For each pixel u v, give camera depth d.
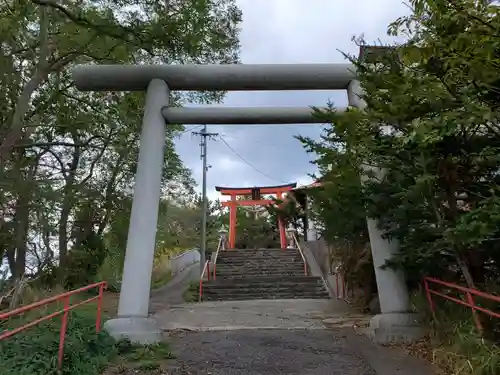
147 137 7.00
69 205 11.48
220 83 7.34
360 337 6.30
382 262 6.39
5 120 9.84
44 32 8.98
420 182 4.55
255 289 13.29
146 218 6.55
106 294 12.24
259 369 4.80
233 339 6.27
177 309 9.88
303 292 13.05
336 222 7.65
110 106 12.52
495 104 3.66
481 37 3.17
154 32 7.08
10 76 9.48
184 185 18.92
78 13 7.54
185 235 27.80
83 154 13.30
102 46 9.29
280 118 7.57
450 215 4.90
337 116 5.48
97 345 5.14
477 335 4.25
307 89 7.53
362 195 5.96
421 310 5.98
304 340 6.20
